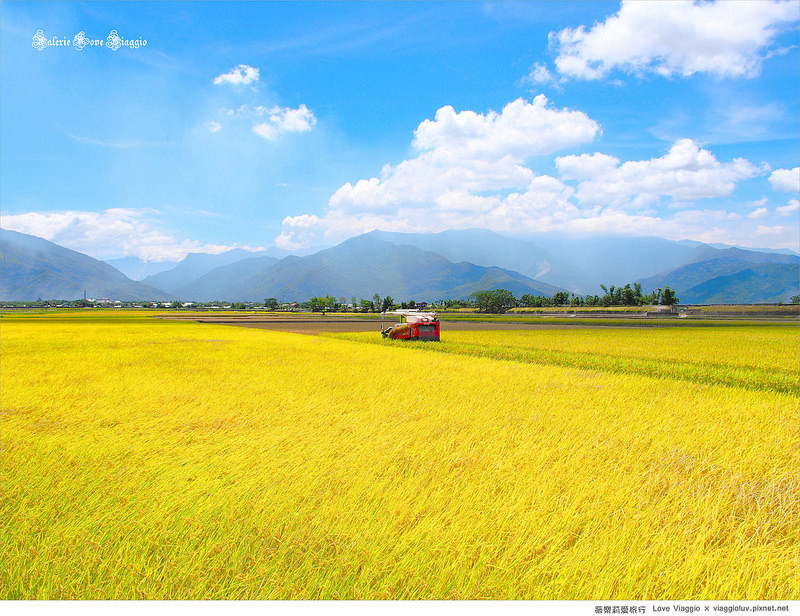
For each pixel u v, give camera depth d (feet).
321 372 55.26
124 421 31.37
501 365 64.44
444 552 14.47
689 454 24.75
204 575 13.65
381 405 36.91
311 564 14.02
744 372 65.57
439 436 28.09
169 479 20.70
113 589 13.23
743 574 14.03
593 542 15.37
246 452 24.56
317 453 24.21
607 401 39.40
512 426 30.53
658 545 14.75
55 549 14.76
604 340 130.93
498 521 16.56
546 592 13.08
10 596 13.26
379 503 18.03
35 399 37.99
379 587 13.15
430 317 126.93
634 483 20.24
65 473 21.29
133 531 16.08
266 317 364.17
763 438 28.27
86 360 67.31
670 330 194.08
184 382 47.34
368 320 299.17
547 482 20.06
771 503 18.52
